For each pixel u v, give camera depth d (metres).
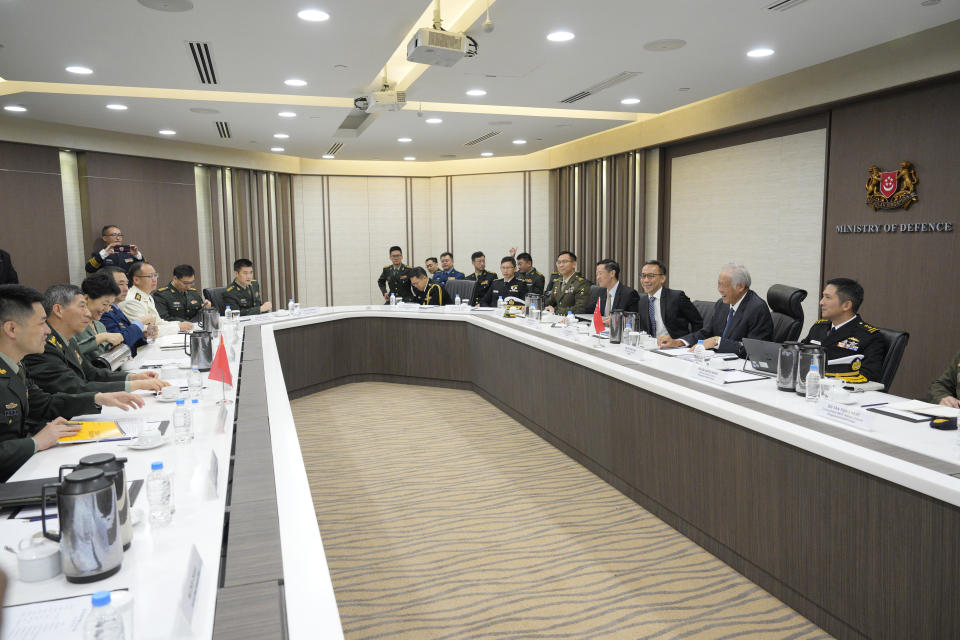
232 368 3.53
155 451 2.06
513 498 3.52
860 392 2.81
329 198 10.76
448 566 2.78
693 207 7.48
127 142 7.96
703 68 5.11
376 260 11.01
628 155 8.27
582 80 5.47
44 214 7.25
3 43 4.34
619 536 3.04
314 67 4.97
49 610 1.14
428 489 3.67
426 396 5.91
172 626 1.11
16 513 1.58
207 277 9.27
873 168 5.35
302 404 5.64
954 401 2.53
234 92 6.09
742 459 2.58
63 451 2.06
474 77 5.38
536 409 4.65
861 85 5.27
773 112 6.11
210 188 9.22
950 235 4.82
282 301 10.38
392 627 2.32
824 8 3.86
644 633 2.27
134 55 4.62
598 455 3.80
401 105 5.71
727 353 3.82
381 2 3.70
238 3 3.68
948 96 4.80
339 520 3.26
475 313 6.10
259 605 1.17
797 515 2.31
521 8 3.84
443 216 10.97
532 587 2.59
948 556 1.78
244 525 1.52
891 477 1.90
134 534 1.46
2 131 6.80
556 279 6.59
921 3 3.78
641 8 3.84
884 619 1.99
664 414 3.10
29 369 2.57
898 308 5.23
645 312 4.87
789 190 6.26
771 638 2.21
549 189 10.25
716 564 2.75
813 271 6.05
